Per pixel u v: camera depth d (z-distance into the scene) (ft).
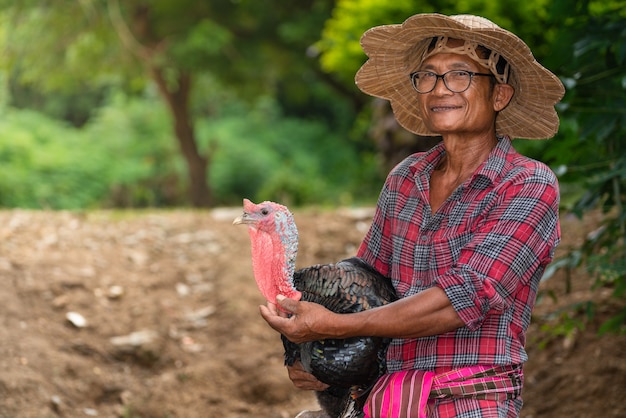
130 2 50.34
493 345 7.73
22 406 16.38
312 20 51.21
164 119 73.15
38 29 51.01
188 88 56.49
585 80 13.10
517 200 7.64
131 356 18.53
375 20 24.39
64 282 20.16
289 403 17.57
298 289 8.30
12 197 54.54
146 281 21.09
